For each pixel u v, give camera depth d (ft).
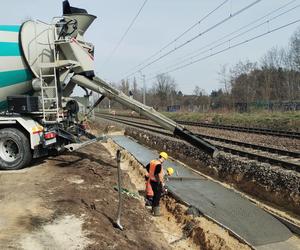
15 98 37.40
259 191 36.55
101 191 31.63
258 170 37.88
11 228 21.25
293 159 42.55
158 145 70.23
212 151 38.01
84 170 38.70
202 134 73.72
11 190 29.35
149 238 25.43
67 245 19.81
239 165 41.27
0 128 38.11
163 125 39.96
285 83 196.03
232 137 68.33
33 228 21.57
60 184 31.86
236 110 153.89
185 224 29.86
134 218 28.22
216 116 119.34
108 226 24.11
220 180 43.24
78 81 40.01
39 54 38.40
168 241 27.22
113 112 240.73
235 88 204.13
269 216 30.86
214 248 25.05
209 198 35.45
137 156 61.77
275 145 56.34
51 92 39.40
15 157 37.60
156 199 32.27
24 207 25.12
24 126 36.94
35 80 38.96
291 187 32.78
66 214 24.36
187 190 38.32
